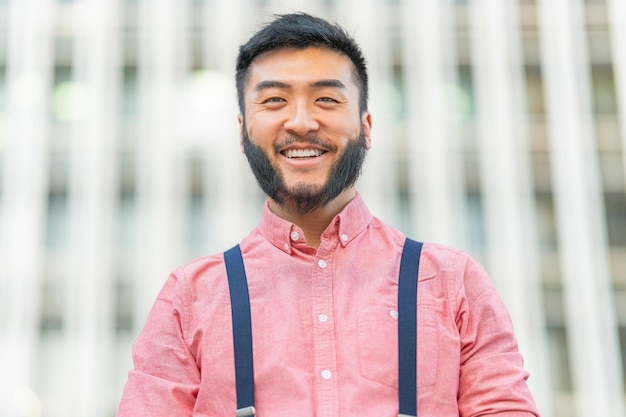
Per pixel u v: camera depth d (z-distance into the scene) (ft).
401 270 5.88
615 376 42.65
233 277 5.92
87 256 44.27
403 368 5.47
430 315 5.69
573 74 46.29
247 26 47.32
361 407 5.37
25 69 46.32
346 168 6.02
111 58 46.85
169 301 6.09
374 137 46.16
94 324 43.47
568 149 45.60
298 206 6.05
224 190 45.44
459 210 45.21
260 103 6.09
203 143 46.06
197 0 47.70
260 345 5.62
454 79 46.88
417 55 47.14
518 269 44.32
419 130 46.32
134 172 45.55
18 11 47.03
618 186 44.91
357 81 6.28
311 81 6.00
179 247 44.73
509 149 45.80
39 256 44.14
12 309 43.27
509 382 5.59
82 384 42.80
